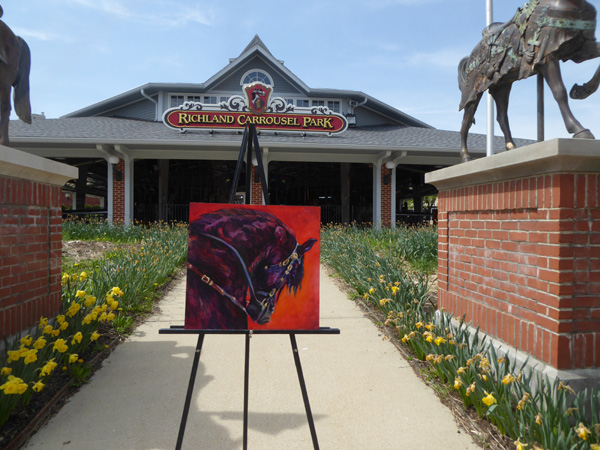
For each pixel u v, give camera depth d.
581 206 2.84
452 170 4.08
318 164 22.89
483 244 3.81
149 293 6.38
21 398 3.02
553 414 2.48
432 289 6.64
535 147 2.88
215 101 19.12
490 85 4.10
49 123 16.88
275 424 2.93
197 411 3.10
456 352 3.38
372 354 4.25
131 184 15.71
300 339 4.70
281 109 14.35
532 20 3.45
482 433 2.81
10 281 3.46
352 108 20.05
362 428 2.89
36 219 3.89
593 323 2.86
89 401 3.21
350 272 7.46
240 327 2.49
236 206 2.58
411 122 21.50
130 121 18.48
